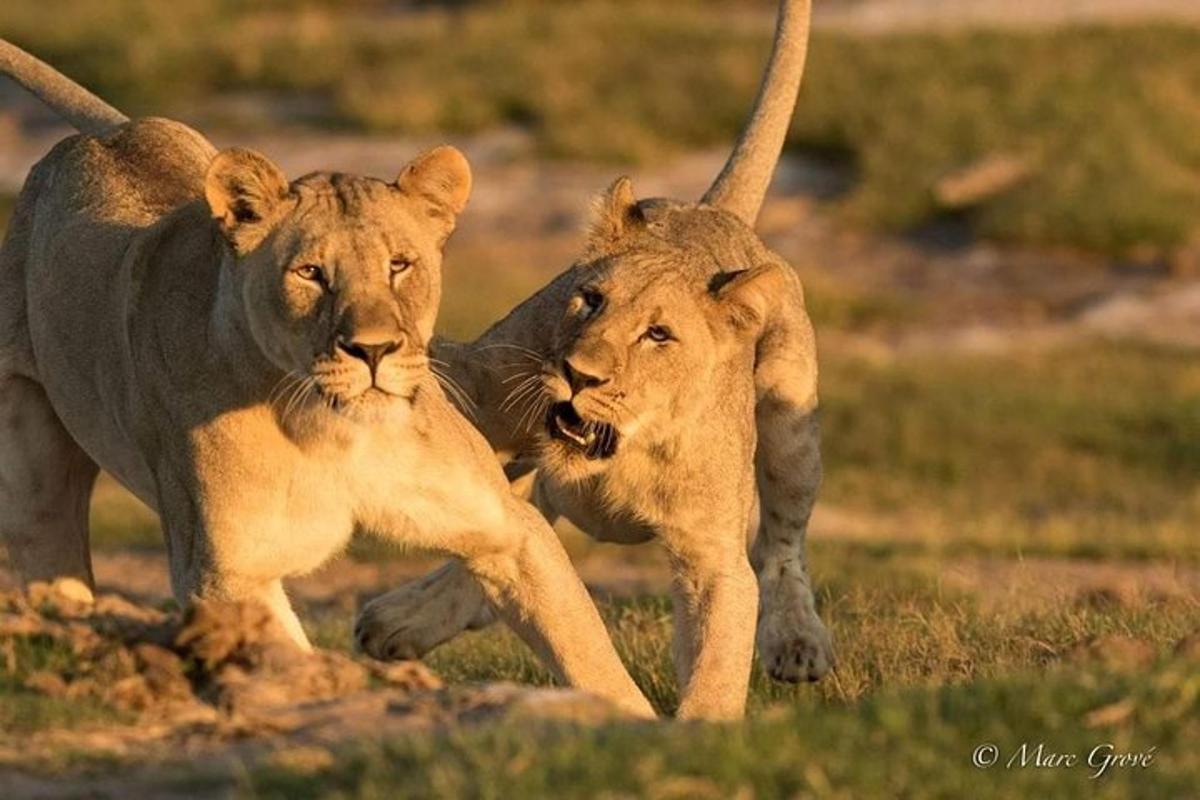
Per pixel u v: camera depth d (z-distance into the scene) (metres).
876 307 36.69
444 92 45.44
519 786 7.48
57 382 11.34
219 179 9.52
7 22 52.34
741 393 11.36
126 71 48.56
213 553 9.76
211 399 9.72
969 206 41.12
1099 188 40.62
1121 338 35.06
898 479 28.05
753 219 13.55
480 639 13.70
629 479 11.14
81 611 9.42
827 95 44.88
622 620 14.47
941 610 13.89
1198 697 8.60
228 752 8.14
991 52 46.62
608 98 45.03
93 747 8.12
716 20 51.66
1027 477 28.25
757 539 13.12
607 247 11.52
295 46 49.16
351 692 8.84
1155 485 27.89
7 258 12.04
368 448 9.66
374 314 9.16
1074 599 15.40
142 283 10.35
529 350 11.29
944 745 8.15
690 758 7.73
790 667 12.37
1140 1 51.69
